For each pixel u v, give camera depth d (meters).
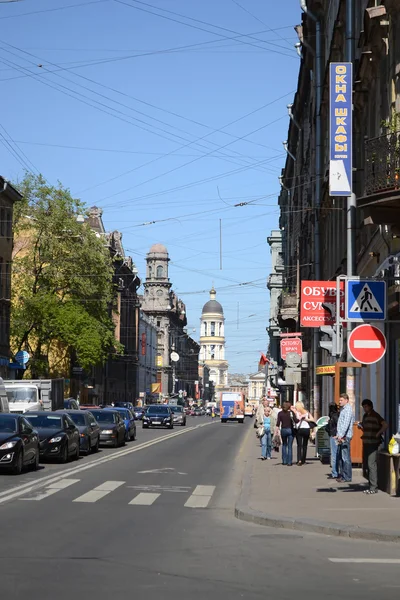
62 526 14.80
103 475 26.02
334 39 37.28
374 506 17.45
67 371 86.69
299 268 64.38
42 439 30.25
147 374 164.75
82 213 70.75
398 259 23.69
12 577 10.15
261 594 9.48
